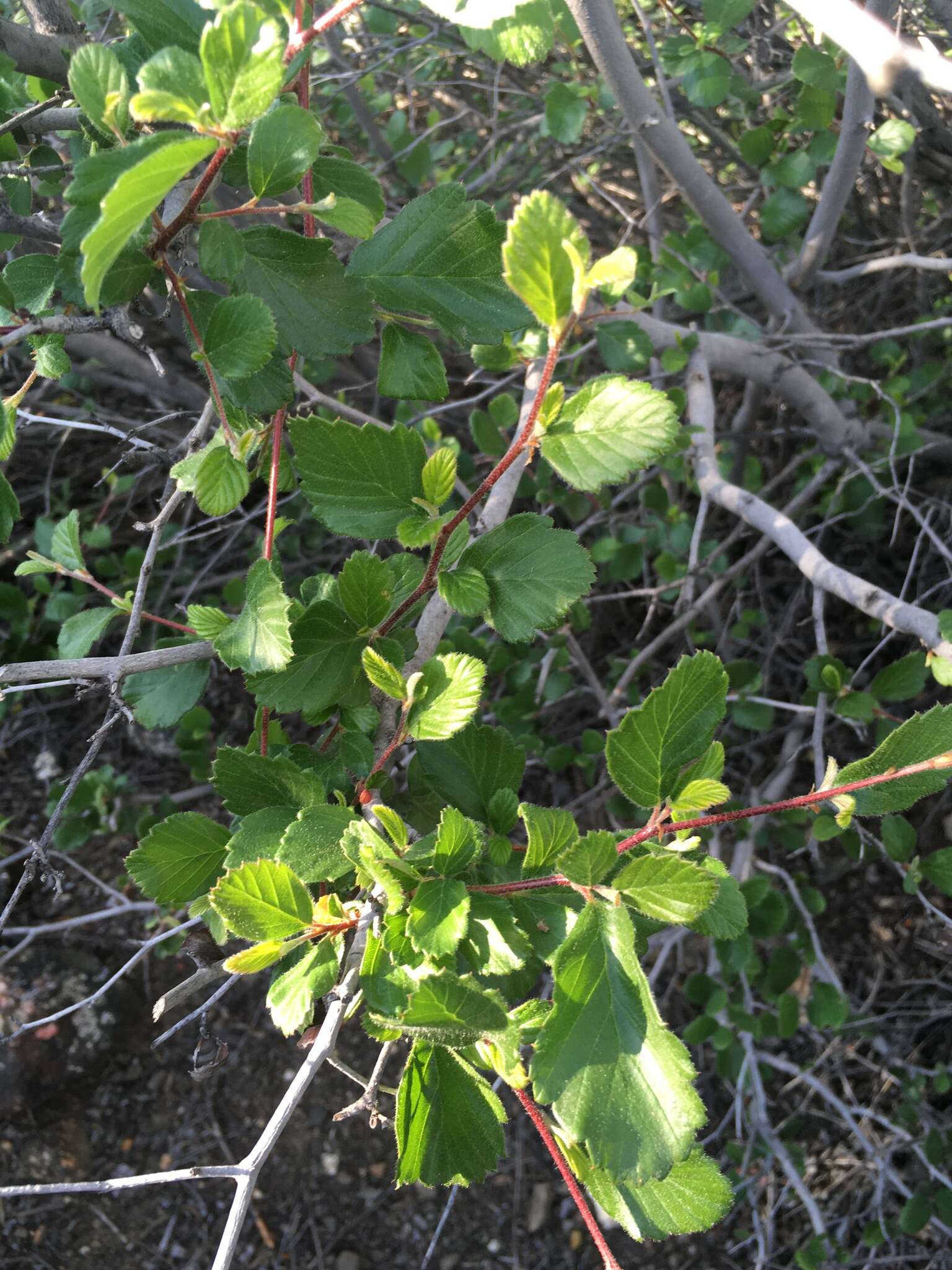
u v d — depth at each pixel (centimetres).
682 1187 15
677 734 16
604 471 15
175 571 54
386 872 15
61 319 18
